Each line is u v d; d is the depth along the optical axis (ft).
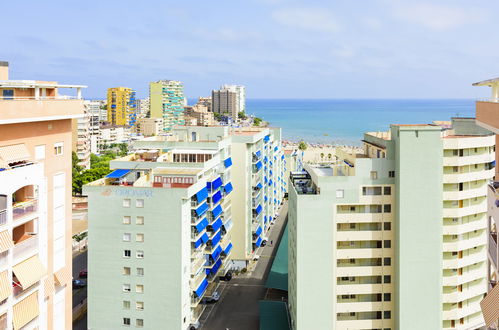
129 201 231.71
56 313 136.26
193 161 288.30
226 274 336.29
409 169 213.87
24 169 110.93
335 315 221.46
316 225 217.97
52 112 127.34
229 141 331.98
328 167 265.75
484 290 246.27
